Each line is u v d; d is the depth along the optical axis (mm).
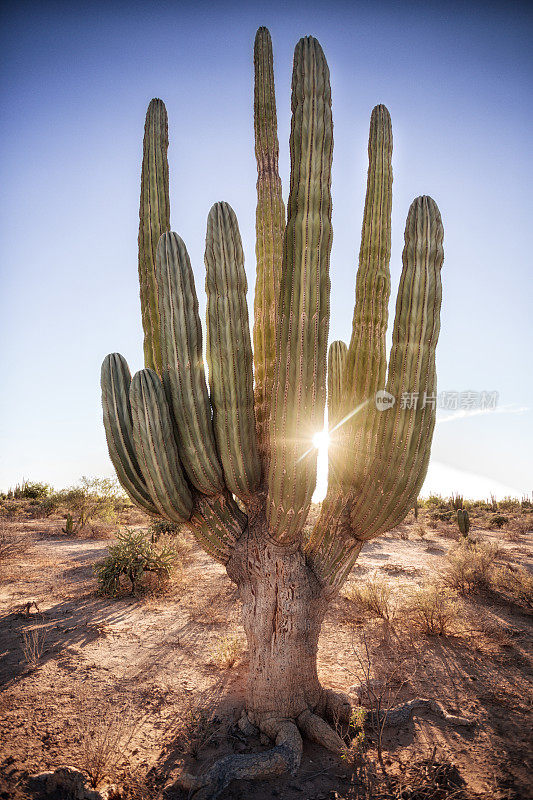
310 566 4113
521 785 3035
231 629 6320
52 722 3986
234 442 3641
